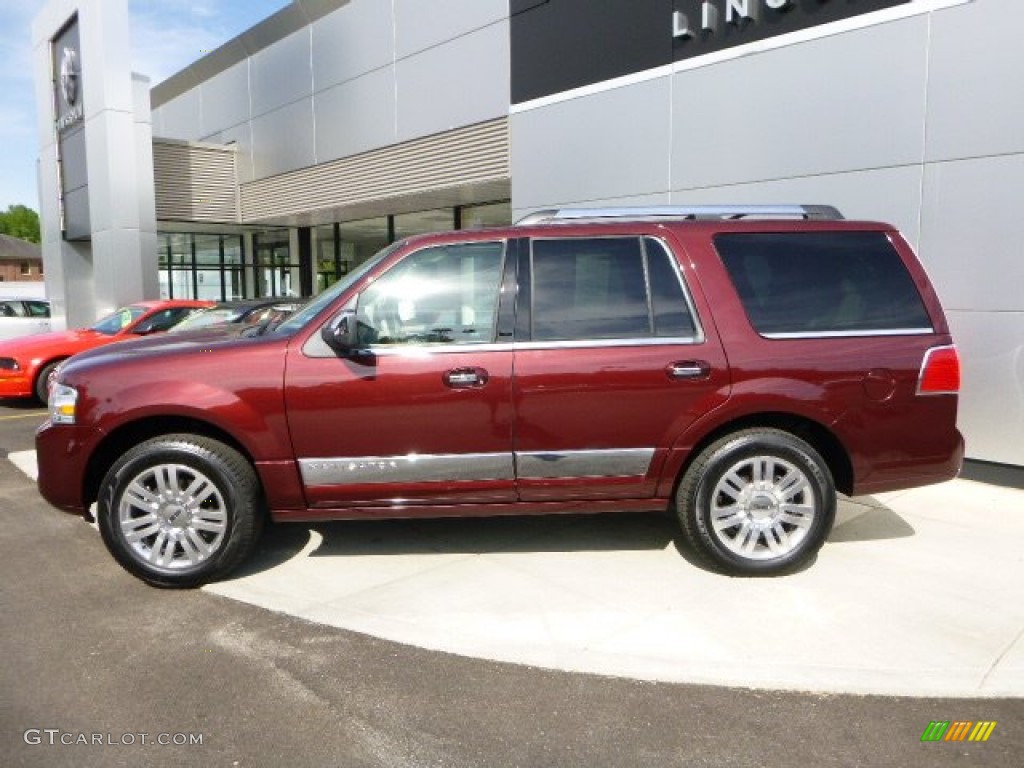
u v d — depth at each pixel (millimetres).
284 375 4156
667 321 4277
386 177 13750
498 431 4219
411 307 4289
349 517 4305
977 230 6023
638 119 8547
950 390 4289
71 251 18609
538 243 4355
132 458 4164
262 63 16672
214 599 4133
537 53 9758
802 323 4285
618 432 4234
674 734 2926
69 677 3352
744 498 4273
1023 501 5680
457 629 3742
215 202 17906
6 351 10672
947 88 6105
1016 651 3477
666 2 8148
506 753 2820
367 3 13656
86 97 15906
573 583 4262
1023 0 5648
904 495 5840
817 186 7023
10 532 5320
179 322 11234
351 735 2932
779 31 7199
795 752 2814
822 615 3834
